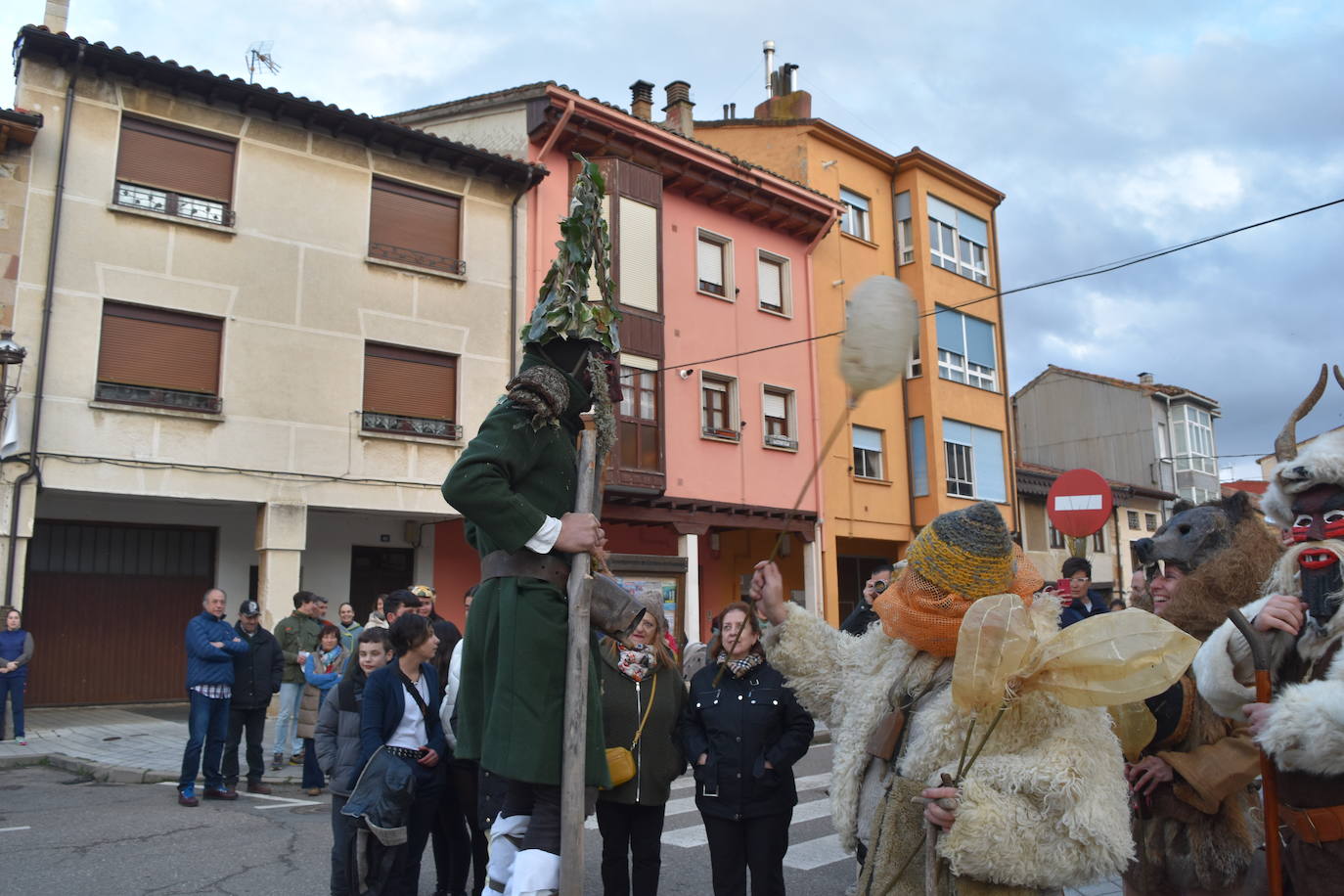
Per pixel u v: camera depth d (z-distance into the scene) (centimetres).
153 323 1420
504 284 1762
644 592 520
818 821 812
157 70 1417
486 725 257
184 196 1470
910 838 261
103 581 1519
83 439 1337
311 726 957
